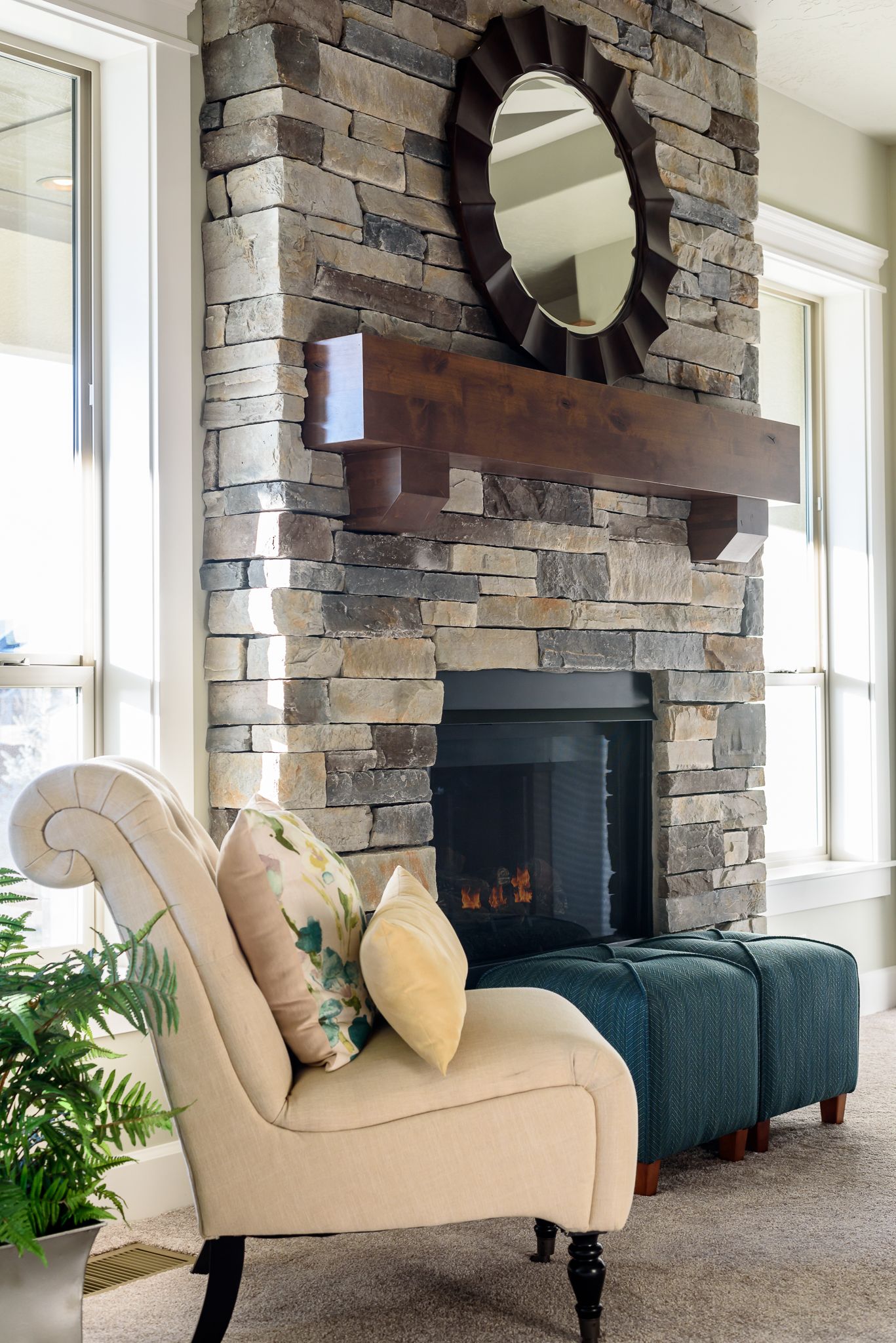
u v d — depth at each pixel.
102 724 2.98
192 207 2.96
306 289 2.89
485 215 3.23
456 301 3.25
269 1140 2.12
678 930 3.90
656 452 3.54
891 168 5.23
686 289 3.93
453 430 2.99
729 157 4.09
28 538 2.88
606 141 3.61
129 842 2.06
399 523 2.97
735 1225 2.80
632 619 3.76
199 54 2.97
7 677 2.81
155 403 2.89
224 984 2.09
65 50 2.90
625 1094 2.24
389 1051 2.23
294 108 2.88
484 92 3.24
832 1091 3.47
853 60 4.46
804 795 5.06
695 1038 3.03
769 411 4.99
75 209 2.96
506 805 3.62
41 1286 1.89
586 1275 2.22
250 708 2.92
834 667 5.17
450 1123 2.15
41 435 2.91
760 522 3.94
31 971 1.96
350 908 2.36
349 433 2.81
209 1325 2.15
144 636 2.91
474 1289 2.48
